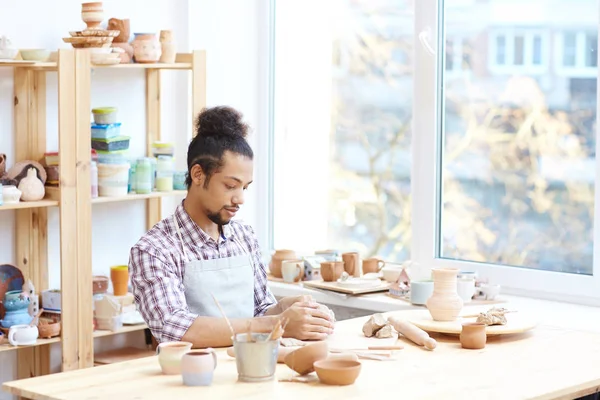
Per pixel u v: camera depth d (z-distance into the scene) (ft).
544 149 13.58
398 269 14.21
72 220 13.26
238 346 8.04
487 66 14.14
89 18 13.66
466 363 8.80
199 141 10.09
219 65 16.29
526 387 7.98
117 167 13.88
